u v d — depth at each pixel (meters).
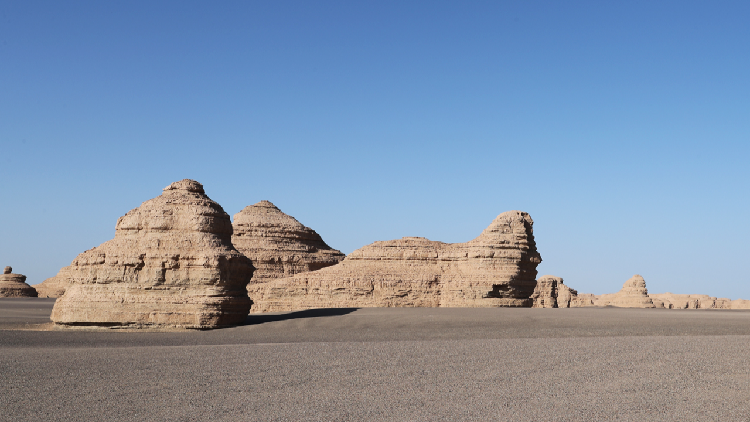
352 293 63.78
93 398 16.61
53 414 15.12
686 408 15.12
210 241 41.81
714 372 19.06
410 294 63.25
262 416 14.85
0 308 71.31
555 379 18.36
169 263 40.94
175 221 42.50
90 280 41.31
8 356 24.08
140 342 32.06
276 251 82.25
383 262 67.31
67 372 20.23
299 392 17.16
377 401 16.11
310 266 82.88
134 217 42.78
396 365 20.97
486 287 61.69
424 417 14.65
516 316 44.22
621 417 14.45
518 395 16.53
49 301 97.88
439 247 67.50
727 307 125.69
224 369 20.55
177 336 35.97
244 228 83.94
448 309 51.91
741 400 15.76
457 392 16.95
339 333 36.59
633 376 18.59
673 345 24.86
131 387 17.89
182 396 16.77
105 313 40.19
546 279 86.81
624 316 44.34
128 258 41.03
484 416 14.66
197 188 45.41
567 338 28.95
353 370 20.17
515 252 63.47
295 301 65.06
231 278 41.56
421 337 33.03
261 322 44.38
